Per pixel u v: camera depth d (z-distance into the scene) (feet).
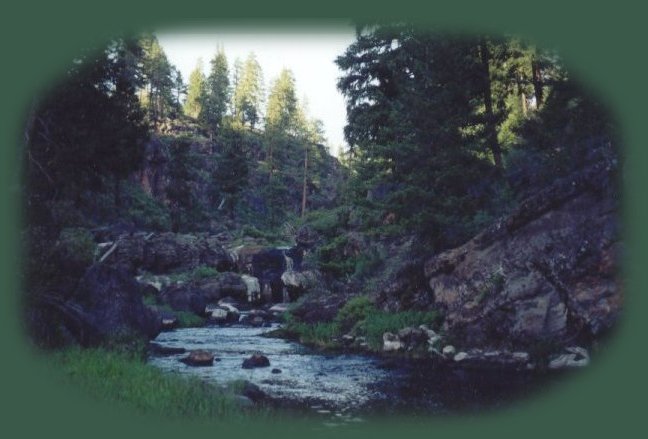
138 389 32.63
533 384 43.93
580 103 61.21
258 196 285.84
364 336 71.20
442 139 70.74
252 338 83.82
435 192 71.72
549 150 67.31
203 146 302.04
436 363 56.39
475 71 78.38
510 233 60.03
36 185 59.72
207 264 154.92
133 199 202.80
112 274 62.34
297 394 42.27
